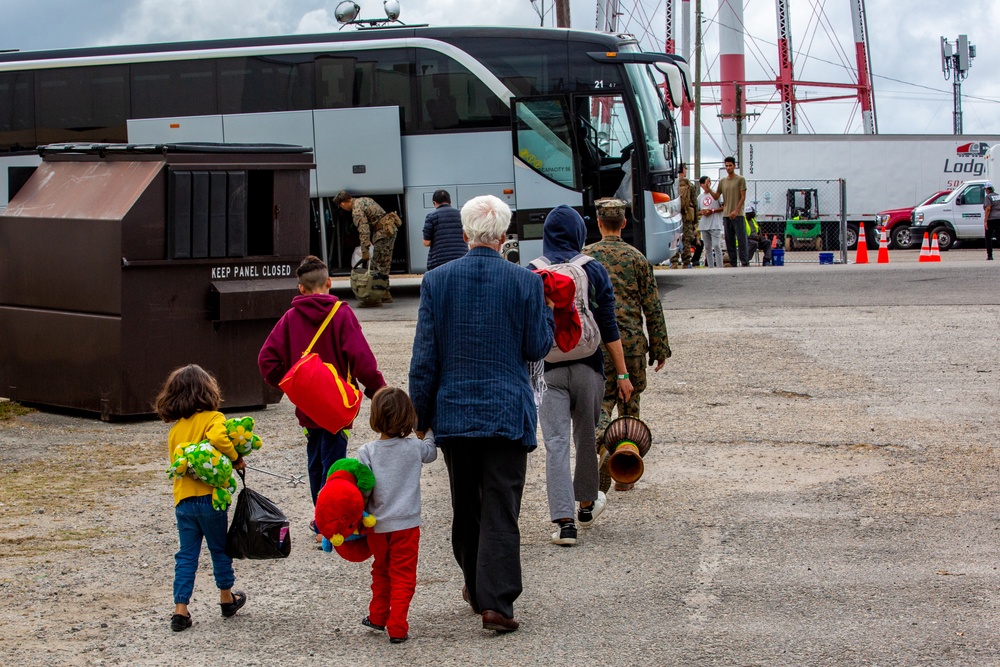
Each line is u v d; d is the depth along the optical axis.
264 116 18.89
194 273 9.69
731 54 53.50
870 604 5.13
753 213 26.67
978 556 5.79
